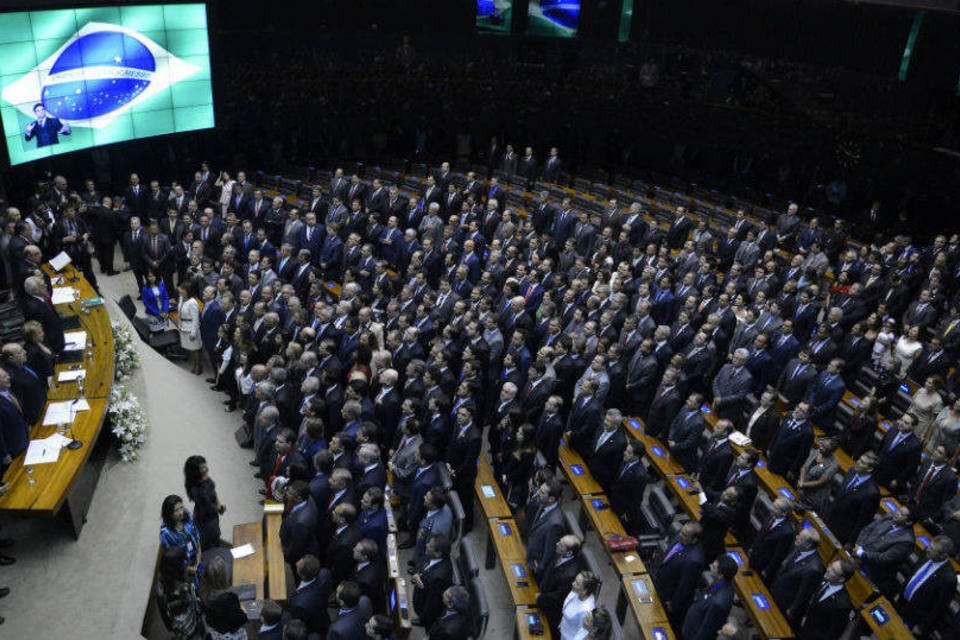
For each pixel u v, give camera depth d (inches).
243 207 783.7
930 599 361.7
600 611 306.3
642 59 1193.4
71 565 360.2
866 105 1040.2
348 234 761.0
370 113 1115.3
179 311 582.2
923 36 979.3
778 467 456.8
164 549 336.8
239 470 474.3
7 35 693.3
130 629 333.7
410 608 396.2
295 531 354.9
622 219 803.4
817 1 1040.2
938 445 477.1
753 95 1119.0
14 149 723.4
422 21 1183.6
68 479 357.7
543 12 1162.6
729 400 492.7
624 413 531.8
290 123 1071.6
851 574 328.5
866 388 578.6
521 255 721.6
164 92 839.1
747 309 573.0
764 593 370.3
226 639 299.0
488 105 1178.0
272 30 1133.1
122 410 426.9
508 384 439.2
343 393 474.0
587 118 1185.4
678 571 350.9
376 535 357.4
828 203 998.4
